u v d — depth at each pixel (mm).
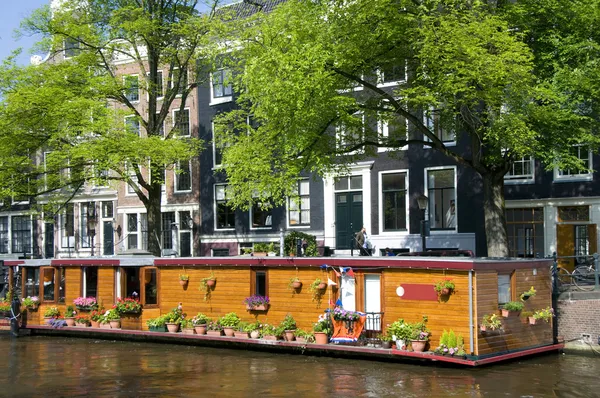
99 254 35094
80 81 25594
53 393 14211
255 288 18719
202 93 31500
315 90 17797
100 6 26156
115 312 20984
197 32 24969
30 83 25094
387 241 26250
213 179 31281
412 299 15984
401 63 19609
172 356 17969
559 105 17422
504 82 16625
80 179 25938
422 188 25578
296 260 17812
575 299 17469
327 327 17141
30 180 25953
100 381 15164
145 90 26688
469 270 15008
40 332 23016
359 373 15141
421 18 17406
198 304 19719
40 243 37938
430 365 15836
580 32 18344
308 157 19062
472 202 24531
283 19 19156
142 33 24891
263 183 19078
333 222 27672
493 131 17156
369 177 26797
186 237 32312
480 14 17219
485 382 14086
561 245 23109
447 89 16812
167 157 24234
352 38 18188
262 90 18734
